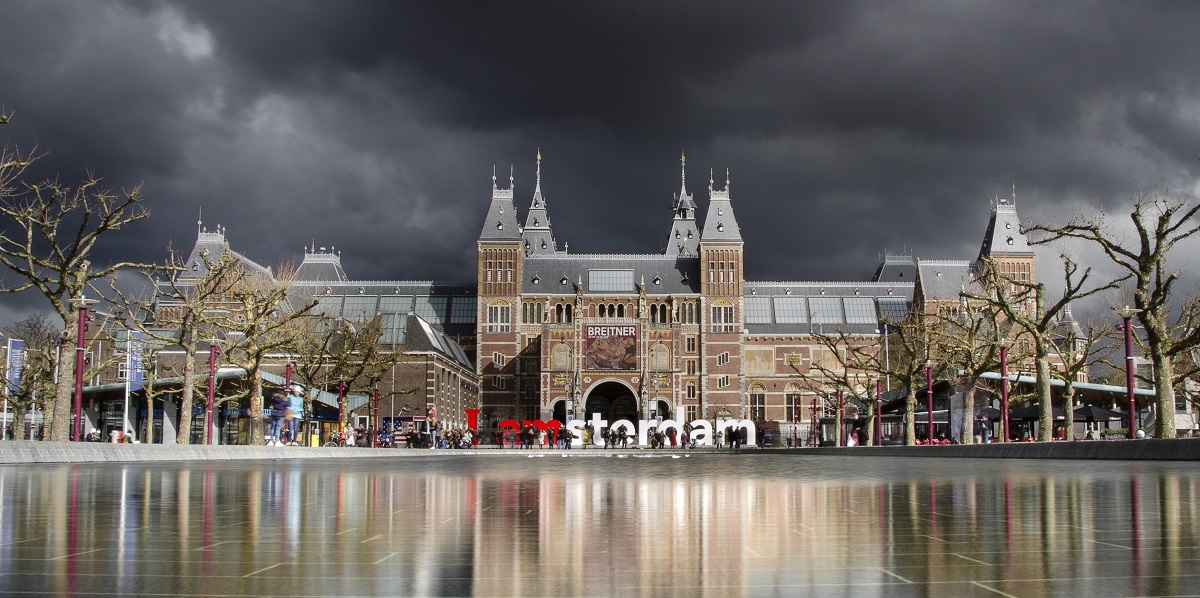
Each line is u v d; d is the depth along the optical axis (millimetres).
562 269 159875
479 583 8711
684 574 9203
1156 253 46594
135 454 42125
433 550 10828
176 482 23188
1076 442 43469
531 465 43312
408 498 18812
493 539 11875
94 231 48156
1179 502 16328
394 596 8078
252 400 68312
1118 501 16625
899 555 10250
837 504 17109
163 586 8344
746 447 121312
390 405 120438
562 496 19906
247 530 12477
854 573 9156
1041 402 57438
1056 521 13289
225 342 71625
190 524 13047
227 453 51188
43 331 103688
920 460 45906
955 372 83625
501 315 156500
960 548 10703
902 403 103375
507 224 158375
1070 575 8875
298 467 36094
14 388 79688
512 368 155250
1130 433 48062
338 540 11594
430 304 165500
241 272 81875
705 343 155250
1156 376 45875
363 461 48312
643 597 8070
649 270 160375
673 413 149750
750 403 157000
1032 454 46656
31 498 17203
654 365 151250
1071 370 66375
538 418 154250
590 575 9156
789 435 145750
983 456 51344
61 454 37031
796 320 160625
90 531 12109
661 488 22922
